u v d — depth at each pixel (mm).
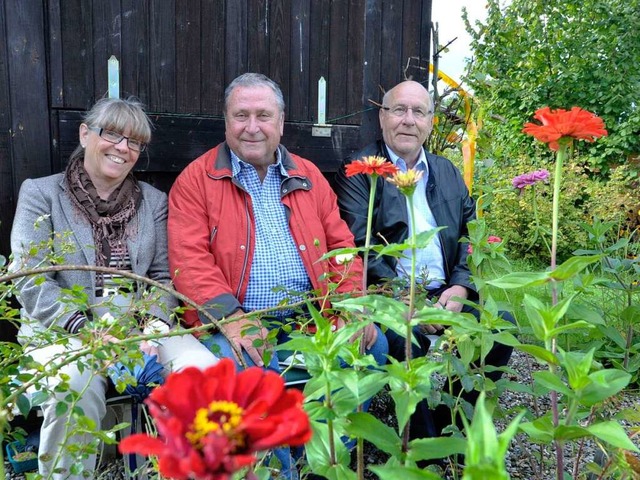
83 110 2365
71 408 1250
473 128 3707
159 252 2246
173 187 2312
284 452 1555
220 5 2600
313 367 1057
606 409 1833
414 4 3141
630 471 1186
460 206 2742
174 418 625
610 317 2596
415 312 1128
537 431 1117
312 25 2836
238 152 2330
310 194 2420
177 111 2572
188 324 2154
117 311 1556
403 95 2701
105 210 2111
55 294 1929
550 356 1144
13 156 2258
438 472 1778
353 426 1028
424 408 2150
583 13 8438
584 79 8250
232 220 2258
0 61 2191
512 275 1164
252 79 2330
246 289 2246
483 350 1583
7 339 2271
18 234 1996
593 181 7742
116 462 2238
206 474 596
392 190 2646
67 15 2285
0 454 1093
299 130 2875
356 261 2307
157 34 2480
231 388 717
